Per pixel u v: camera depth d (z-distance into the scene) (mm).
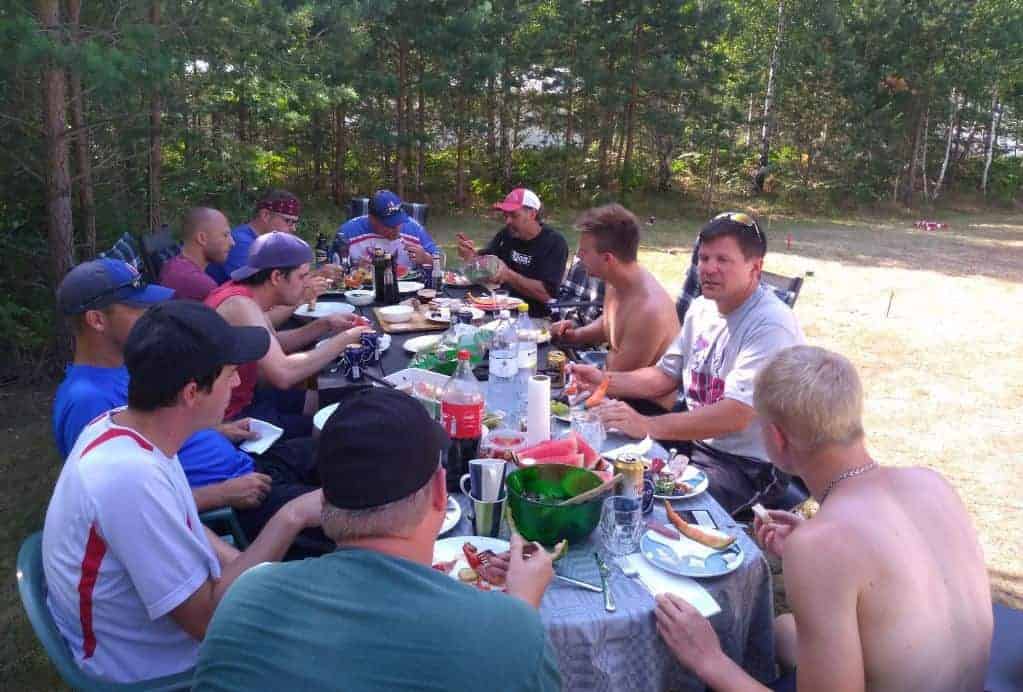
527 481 1778
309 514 1676
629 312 3242
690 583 1604
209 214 4230
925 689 1363
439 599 1020
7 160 5176
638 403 3102
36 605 1572
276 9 6227
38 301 5410
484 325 3490
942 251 13266
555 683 1033
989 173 22297
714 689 1453
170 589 1505
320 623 1008
